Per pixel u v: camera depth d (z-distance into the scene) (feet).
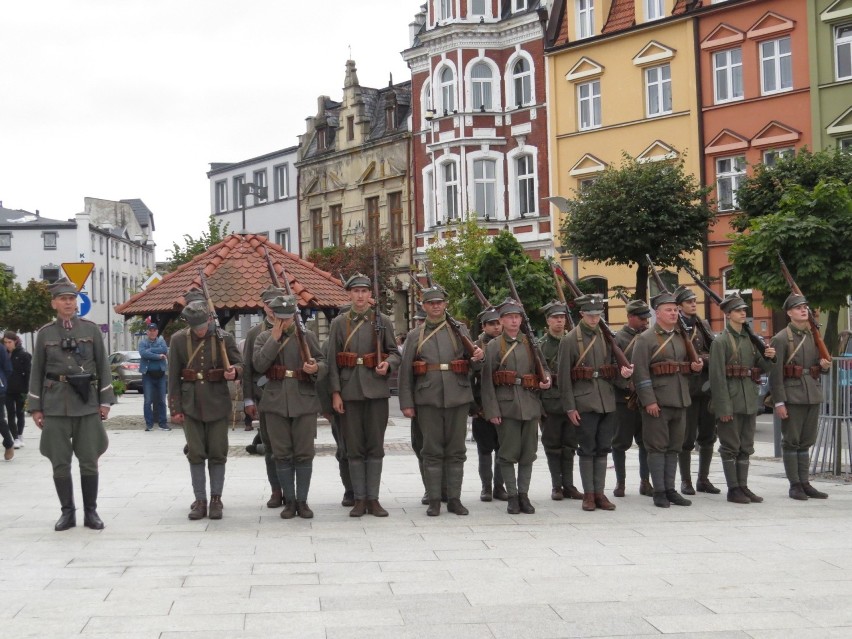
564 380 36.37
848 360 44.27
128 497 39.99
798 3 103.45
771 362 38.58
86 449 33.06
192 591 24.41
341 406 35.12
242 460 52.70
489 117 131.34
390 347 35.99
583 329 36.78
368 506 35.73
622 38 118.01
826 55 101.71
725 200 109.70
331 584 25.09
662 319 37.35
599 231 94.84
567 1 124.36
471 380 37.14
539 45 127.44
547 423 38.58
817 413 39.11
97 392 33.63
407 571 26.53
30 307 199.62
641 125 116.57
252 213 191.83
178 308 66.90
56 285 33.76
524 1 130.11
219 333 35.40
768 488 41.93
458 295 109.09
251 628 21.27
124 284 303.07
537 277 63.36
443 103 134.92
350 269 139.03
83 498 33.27
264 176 189.57
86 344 33.45
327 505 38.06
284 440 34.94
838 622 21.47
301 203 174.91
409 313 145.38
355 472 35.50
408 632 20.92
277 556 28.48
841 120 100.68
